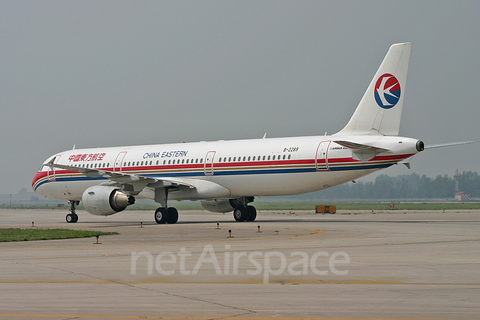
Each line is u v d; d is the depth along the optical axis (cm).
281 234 4194
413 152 5216
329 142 5603
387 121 5478
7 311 1548
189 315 1486
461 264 2391
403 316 1462
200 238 3938
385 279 2020
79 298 1719
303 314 1488
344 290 1816
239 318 1448
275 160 5853
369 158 5341
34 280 2064
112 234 4441
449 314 1480
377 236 3897
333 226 5172
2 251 3178
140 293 1791
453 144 5184
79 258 2758
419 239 3631
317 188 5756
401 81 5425
